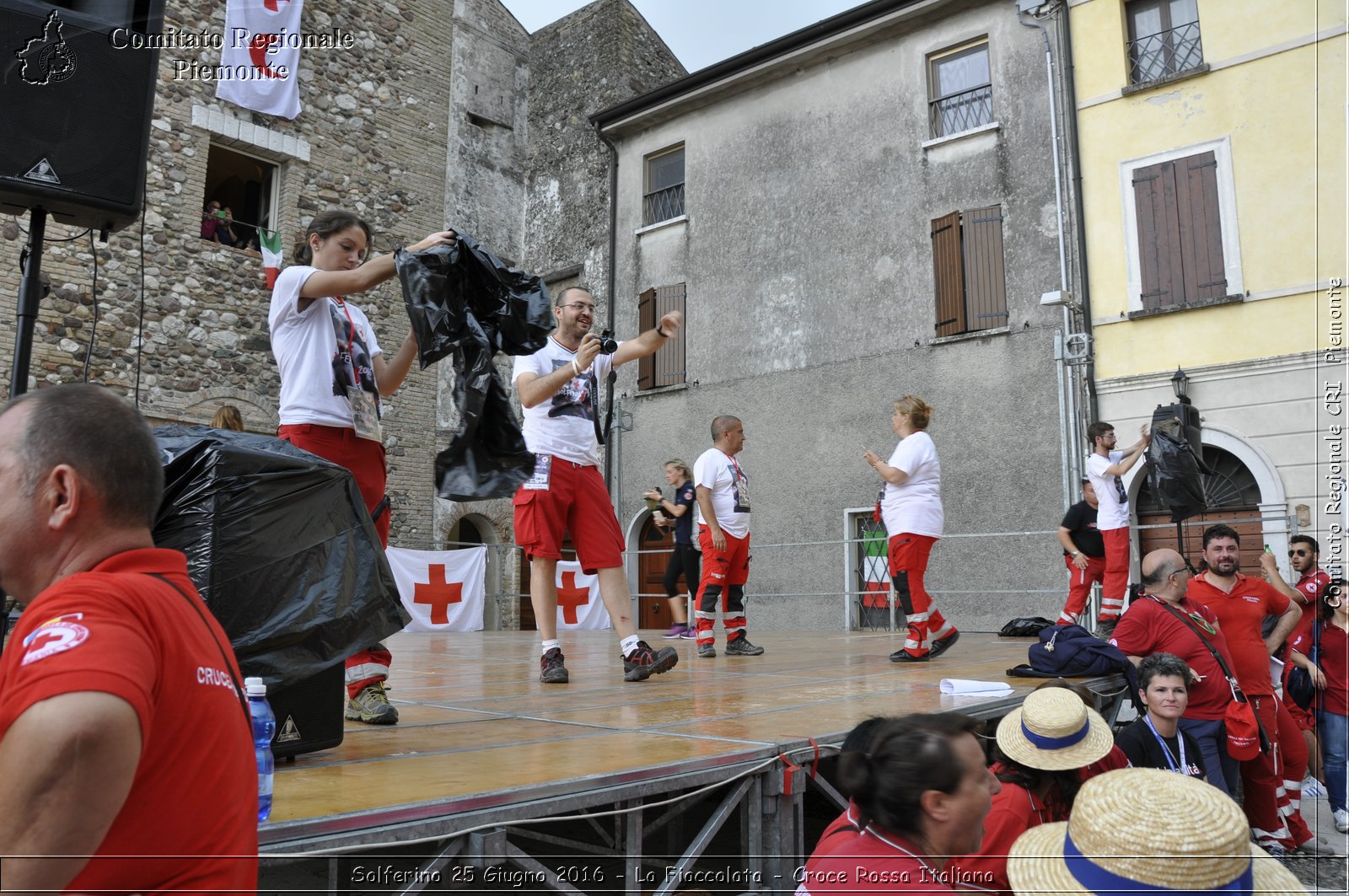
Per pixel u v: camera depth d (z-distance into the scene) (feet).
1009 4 41.50
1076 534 28.17
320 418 9.82
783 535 45.06
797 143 47.32
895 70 44.55
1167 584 16.30
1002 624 38.09
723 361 48.44
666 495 49.44
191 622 4.05
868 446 43.16
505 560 48.96
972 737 6.33
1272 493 33.88
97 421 4.11
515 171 56.70
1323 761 19.80
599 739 9.26
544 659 15.08
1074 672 16.28
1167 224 37.14
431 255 8.97
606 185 53.98
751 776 8.73
